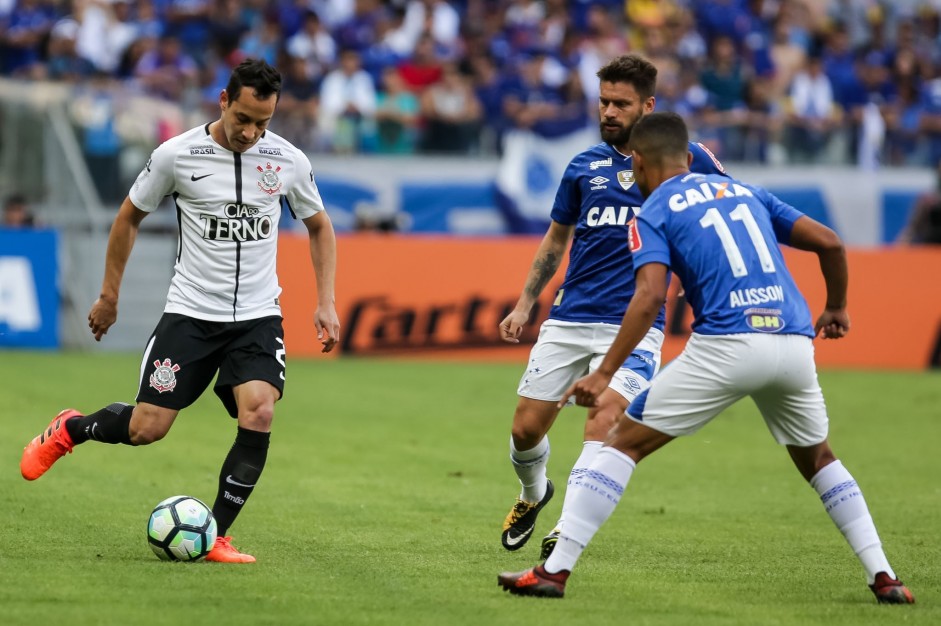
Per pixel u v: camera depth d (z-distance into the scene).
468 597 18.06
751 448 38.19
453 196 69.06
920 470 34.12
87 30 69.25
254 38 69.31
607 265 22.11
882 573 18.20
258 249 21.05
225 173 20.69
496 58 73.50
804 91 76.44
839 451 37.44
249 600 17.50
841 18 88.56
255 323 21.02
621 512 27.38
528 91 70.62
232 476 20.56
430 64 70.88
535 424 22.12
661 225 17.91
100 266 60.94
